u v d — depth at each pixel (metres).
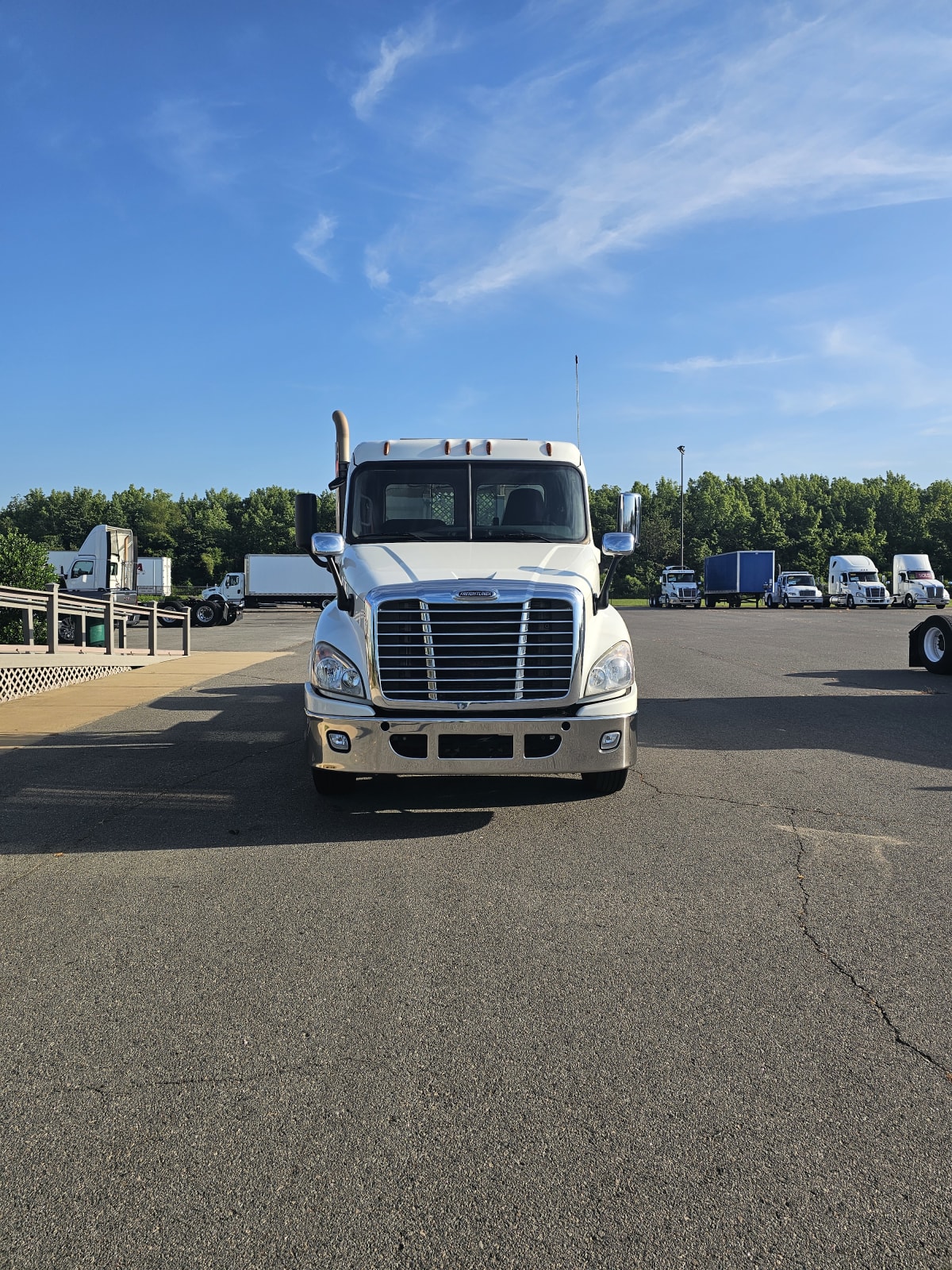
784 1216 2.38
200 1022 3.43
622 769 6.20
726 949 4.06
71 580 33.81
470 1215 2.39
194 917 4.50
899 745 8.87
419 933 4.28
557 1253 2.26
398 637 5.88
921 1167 2.57
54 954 4.07
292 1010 3.52
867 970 3.83
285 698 12.63
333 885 4.95
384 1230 2.34
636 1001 3.57
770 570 54.81
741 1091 2.95
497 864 5.29
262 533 125.00
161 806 6.67
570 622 5.93
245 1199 2.46
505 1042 3.26
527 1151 2.65
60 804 6.74
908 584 52.31
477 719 5.82
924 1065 3.09
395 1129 2.76
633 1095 2.93
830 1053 3.17
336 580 7.08
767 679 14.29
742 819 6.21
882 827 6.01
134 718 10.88
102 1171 2.58
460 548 7.11
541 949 4.08
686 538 114.00
